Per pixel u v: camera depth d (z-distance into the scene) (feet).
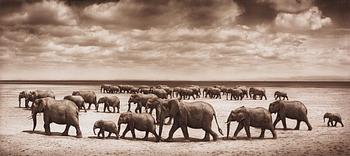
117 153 34.06
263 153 34.53
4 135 42.73
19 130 46.42
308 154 34.42
